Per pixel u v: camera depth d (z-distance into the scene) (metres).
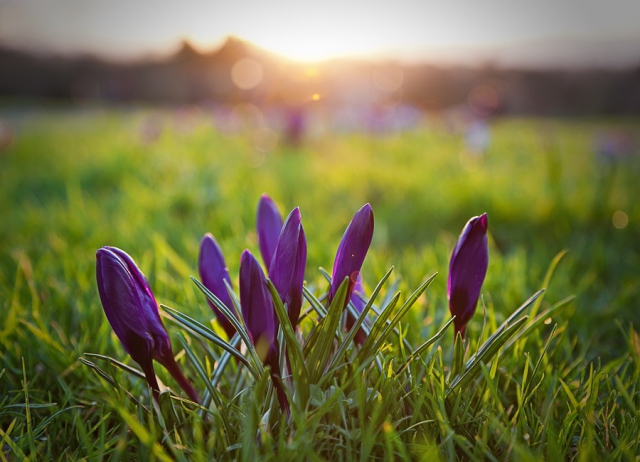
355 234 0.26
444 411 0.26
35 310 0.40
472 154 1.58
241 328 0.26
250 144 1.94
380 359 0.28
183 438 0.27
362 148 1.88
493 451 0.27
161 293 0.45
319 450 0.25
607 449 0.27
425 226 0.86
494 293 0.47
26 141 2.00
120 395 0.28
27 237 0.70
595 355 0.40
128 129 2.53
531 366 0.32
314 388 0.25
